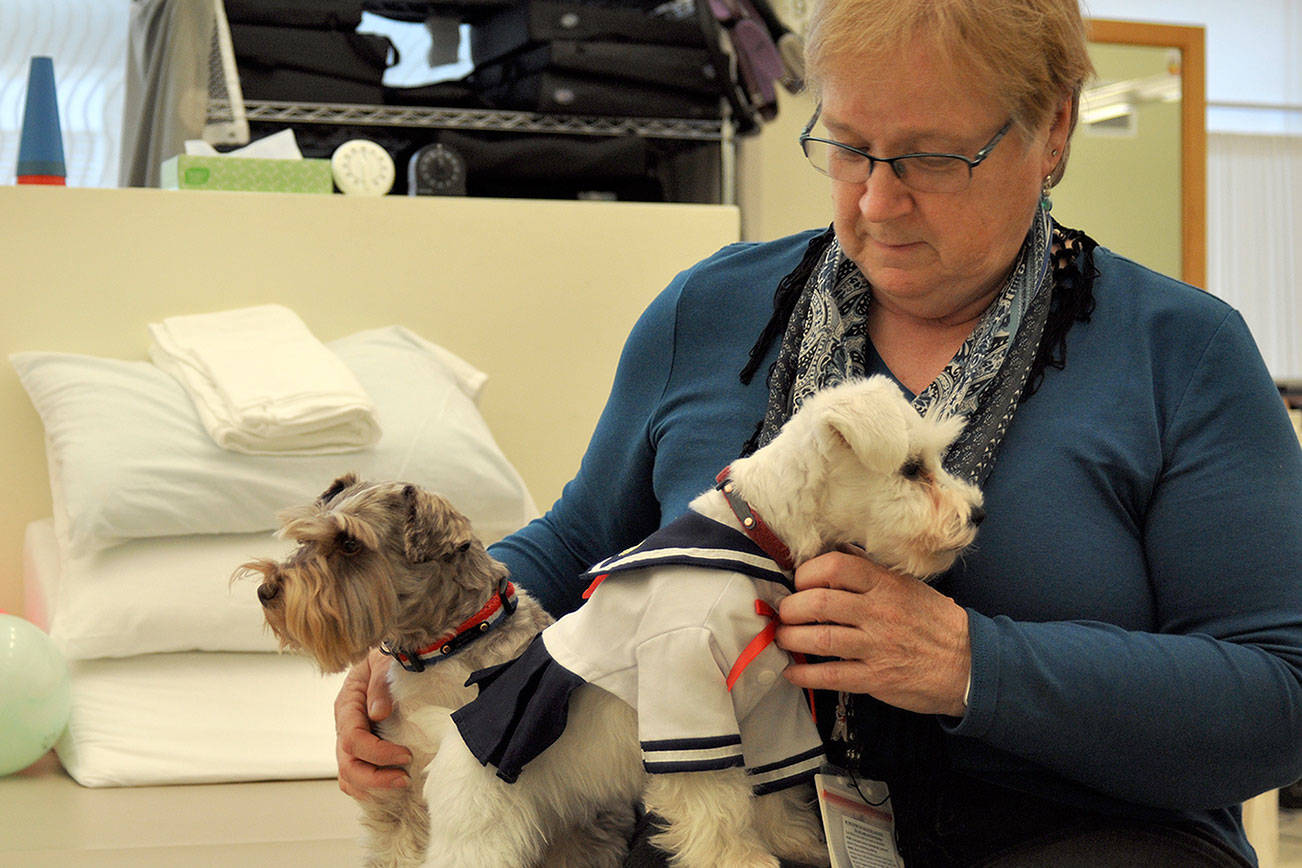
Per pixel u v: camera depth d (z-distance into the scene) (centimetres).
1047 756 114
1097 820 121
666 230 346
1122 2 648
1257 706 112
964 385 127
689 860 118
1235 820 131
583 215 339
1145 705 111
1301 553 118
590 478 162
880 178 121
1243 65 674
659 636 119
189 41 326
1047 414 125
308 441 259
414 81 429
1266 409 123
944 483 118
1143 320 127
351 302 320
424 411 280
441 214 326
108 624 237
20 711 219
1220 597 119
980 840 123
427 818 150
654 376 155
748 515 124
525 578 166
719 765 115
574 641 128
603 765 129
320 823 200
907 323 139
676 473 145
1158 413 124
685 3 393
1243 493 119
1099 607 120
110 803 210
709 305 152
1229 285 673
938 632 113
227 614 245
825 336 138
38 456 294
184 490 248
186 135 327
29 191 292
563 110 360
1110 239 566
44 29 403
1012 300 129
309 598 146
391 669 159
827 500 121
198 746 228
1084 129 556
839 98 122
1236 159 670
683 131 378
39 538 279
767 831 129
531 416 337
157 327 296
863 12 118
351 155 330
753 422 143
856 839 123
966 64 116
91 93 410
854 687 114
